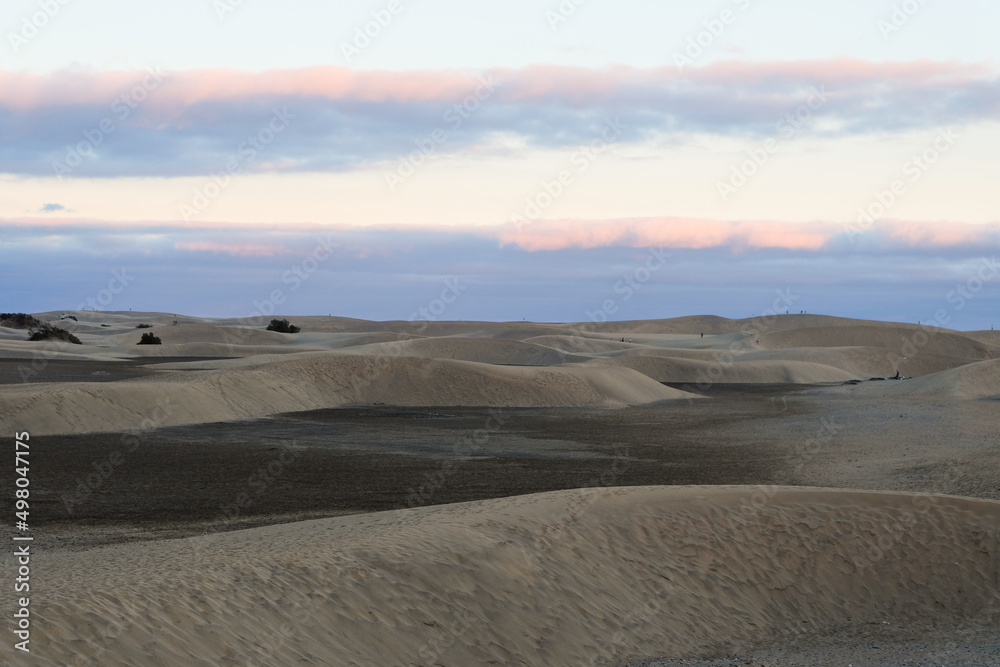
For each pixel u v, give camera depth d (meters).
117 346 103.06
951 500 16.28
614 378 64.44
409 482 24.70
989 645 12.79
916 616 14.00
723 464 28.72
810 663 12.07
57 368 62.72
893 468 25.45
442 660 10.64
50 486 23.33
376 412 49.09
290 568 11.27
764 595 13.97
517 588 12.21
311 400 51.69
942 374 61.69
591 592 12.76
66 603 9.23
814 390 72.81
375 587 11.28
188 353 95.00
